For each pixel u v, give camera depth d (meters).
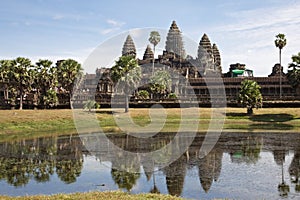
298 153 32.53
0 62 80.94
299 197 18.23
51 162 28.48
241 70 117.31
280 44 91.69
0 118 59.09
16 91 82.75
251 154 32.06
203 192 19.05
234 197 18.23
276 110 69.38
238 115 65.94
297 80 65.44
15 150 35.47
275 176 22.95
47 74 82.44
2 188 20.39
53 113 65.19
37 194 18.98
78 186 20.53
